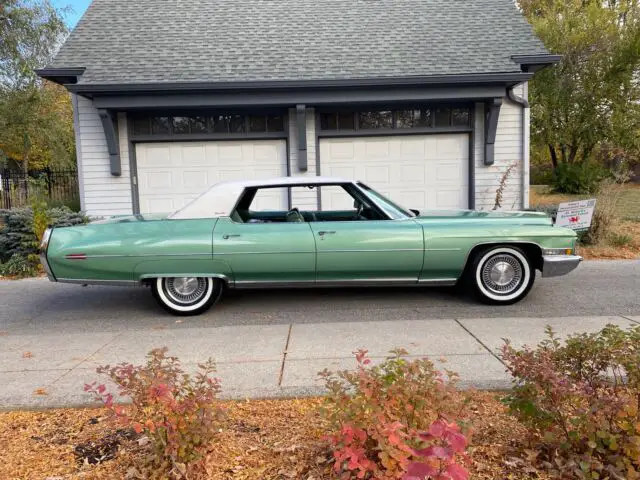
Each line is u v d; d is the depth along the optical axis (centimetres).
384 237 560
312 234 559
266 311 588
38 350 462
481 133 1029
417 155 1045
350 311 578
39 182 1256
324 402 266
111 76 950
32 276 830
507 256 581
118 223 568
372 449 234
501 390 346
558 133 1881
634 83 1852
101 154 1016
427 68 973
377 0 1200
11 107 1387
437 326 502
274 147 1033
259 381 371
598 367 270
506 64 976
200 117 1023
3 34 1354
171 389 253
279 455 271
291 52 1032
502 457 264
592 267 795
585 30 1809
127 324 553
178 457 247
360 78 929
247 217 629
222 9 1167
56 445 290
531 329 483
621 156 1875
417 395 243
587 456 238
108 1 1170
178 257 551
